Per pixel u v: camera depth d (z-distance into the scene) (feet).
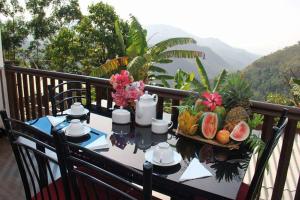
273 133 3.83
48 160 3.87
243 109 4.93
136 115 5.80
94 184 3.42
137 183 3.90
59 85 7.55
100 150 4.59
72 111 6.40
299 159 10.13
